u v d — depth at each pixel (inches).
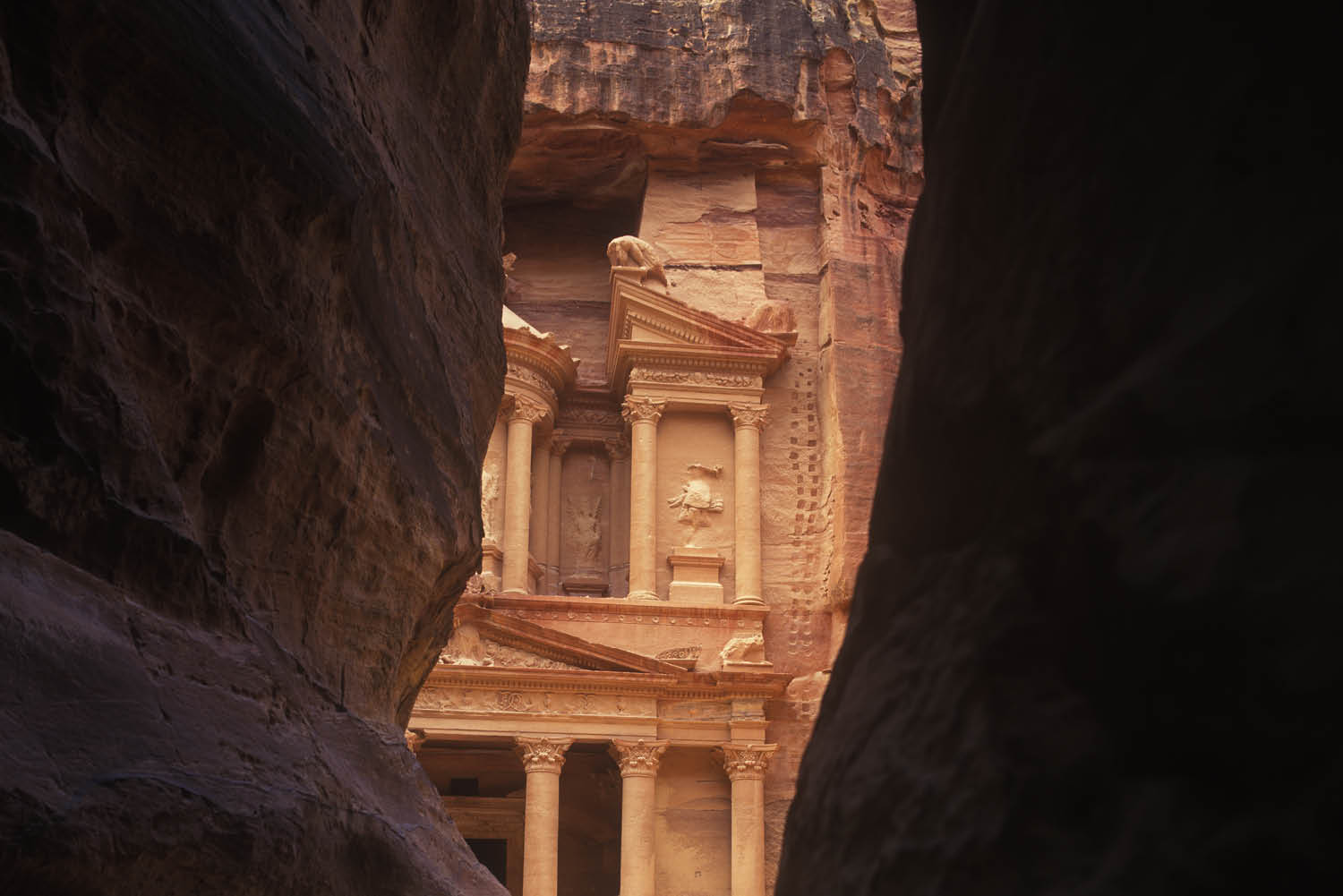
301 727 210.7
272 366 215.2
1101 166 88.9
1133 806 68.9
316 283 224.7
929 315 110.3
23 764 138.8
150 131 187.8
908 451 107.6
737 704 1133.1
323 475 234.5
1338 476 64.1
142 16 181.6
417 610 287.6
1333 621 60.7
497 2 328.8
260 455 217.3
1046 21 99.0
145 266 189.3
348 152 234.4
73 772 145.3
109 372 173.5
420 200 284.0
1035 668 81.0
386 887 222.7
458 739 1113.4
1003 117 102.7
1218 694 65.9
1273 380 68.7
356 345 244.2
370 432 249.9
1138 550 73.2
